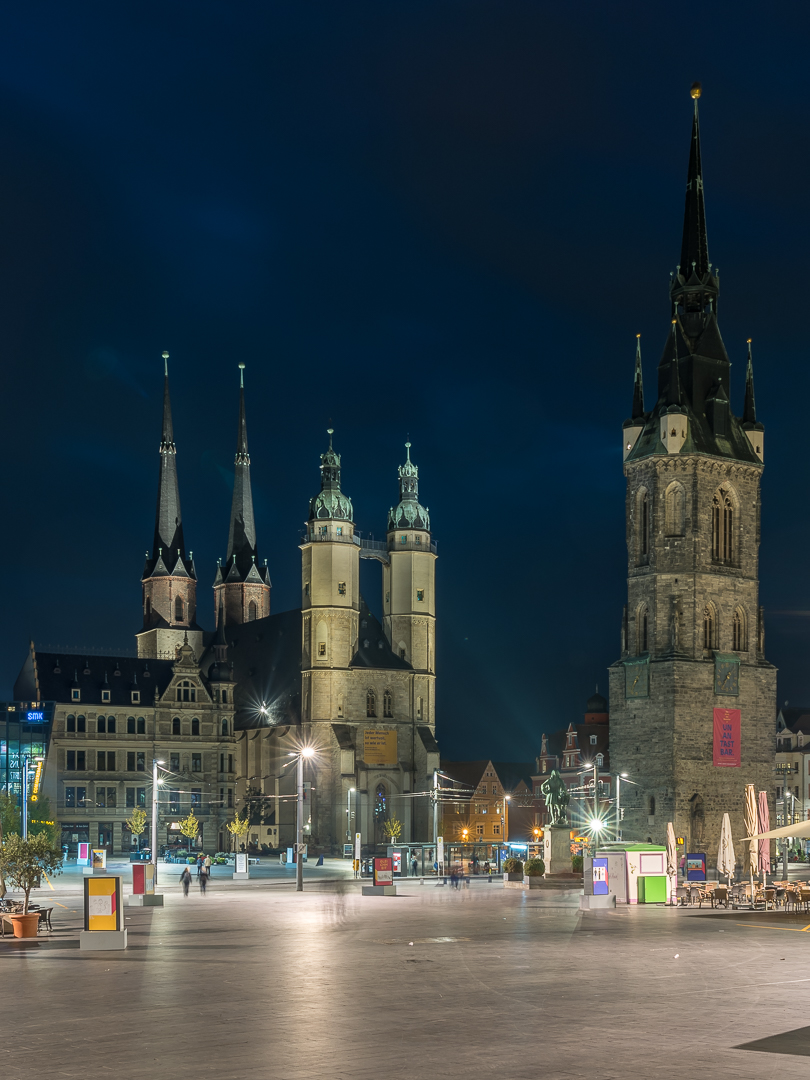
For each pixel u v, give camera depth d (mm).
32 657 177125
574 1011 30984
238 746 192250
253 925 57000
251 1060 25172
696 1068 24328
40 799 125688
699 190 143000
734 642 137000
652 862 70938
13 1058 25609
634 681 135875
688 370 139625
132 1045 26859
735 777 134250
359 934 51844
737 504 138250
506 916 61562
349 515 180500
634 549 138625
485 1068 24344
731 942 47969
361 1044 26766
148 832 170750
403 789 178750
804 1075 23734
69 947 47781
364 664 178375
